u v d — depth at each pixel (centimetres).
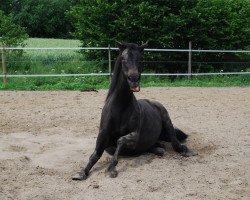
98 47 1611
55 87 1409
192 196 534
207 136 811
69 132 834
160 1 1641
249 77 1698
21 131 835
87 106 1085
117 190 545
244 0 1838
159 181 574
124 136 618
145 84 1502
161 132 732
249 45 1845
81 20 1681
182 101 1188
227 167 638
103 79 1547
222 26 1691
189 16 1606
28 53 1962
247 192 552
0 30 1675
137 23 1552
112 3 1617
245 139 795
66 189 550
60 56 1858
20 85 1416
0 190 542
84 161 661
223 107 1115
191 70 1727
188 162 659
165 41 1599
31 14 4297
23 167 625
